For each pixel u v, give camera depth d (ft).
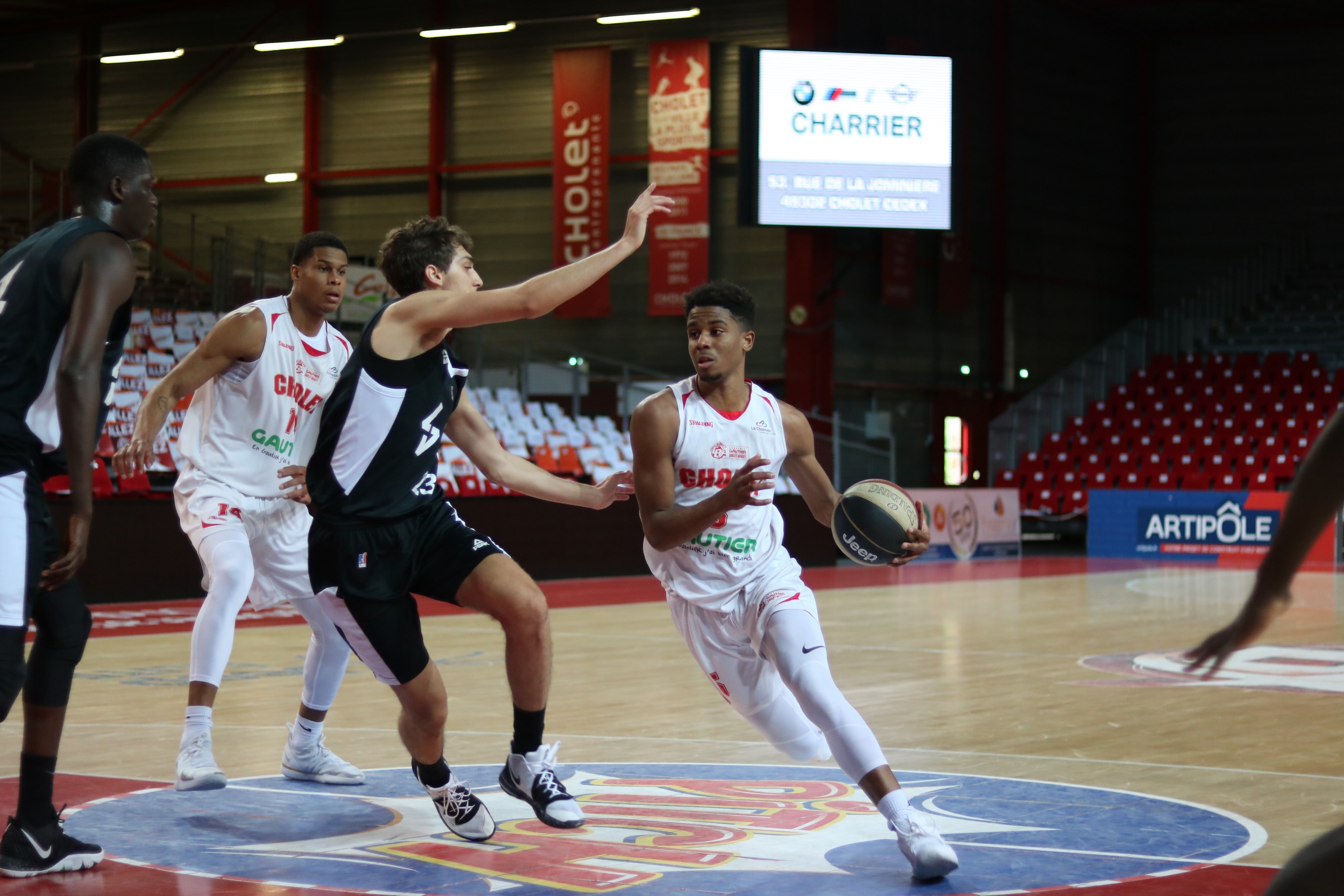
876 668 28.48
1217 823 14.53
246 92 78.18
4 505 11.64
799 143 65.41
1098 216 89.35
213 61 78.69
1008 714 22.34
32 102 82.07
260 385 17.63
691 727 21.06
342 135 76.69
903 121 66.64
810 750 13.99
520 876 12.45
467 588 13.82
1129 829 14.24
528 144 73.61
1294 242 90.02
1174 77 92.48
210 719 16.79
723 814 15.03
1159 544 70.74
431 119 74.84
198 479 17.65
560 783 14.35
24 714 12.53
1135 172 92.63
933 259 76.64
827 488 14.46
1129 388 86.33
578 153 71.46
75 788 16.62
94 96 81.05
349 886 12.15
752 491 12.37
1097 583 54.24
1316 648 32.68
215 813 15.20
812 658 12.91
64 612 12.55
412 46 75.36
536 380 71.05
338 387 13.48
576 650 31.86
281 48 66.28
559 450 59.82
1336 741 19.88
